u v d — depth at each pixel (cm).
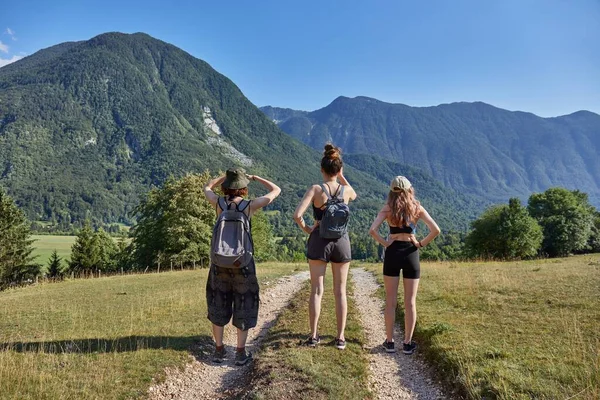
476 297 1040
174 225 3688
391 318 666
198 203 3816
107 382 554
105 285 1800
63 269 5456
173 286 1592
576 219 5659
